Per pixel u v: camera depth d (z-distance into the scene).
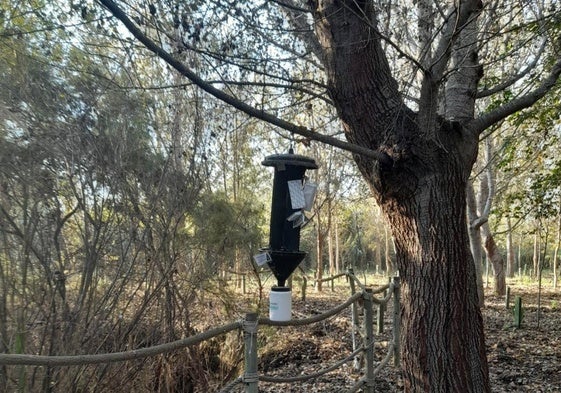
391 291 6.29
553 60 5.36
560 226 16.53
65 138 4.04
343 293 16.53
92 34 4.24
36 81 3.98
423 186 3.74
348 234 29.50
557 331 9.64
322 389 6.01
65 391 3.88
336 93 3.79
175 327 5.27
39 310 3.77
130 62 4.82
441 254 3.73
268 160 3.25
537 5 4.67
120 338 4.38
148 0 3.35
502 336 9.21
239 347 5.89
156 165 4.89
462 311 3.74
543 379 6.38
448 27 3.82
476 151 4.11
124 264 4.53
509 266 29.80
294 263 3.17
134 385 4.65
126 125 4.53
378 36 3.52
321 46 3.84
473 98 4.25
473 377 3.70
